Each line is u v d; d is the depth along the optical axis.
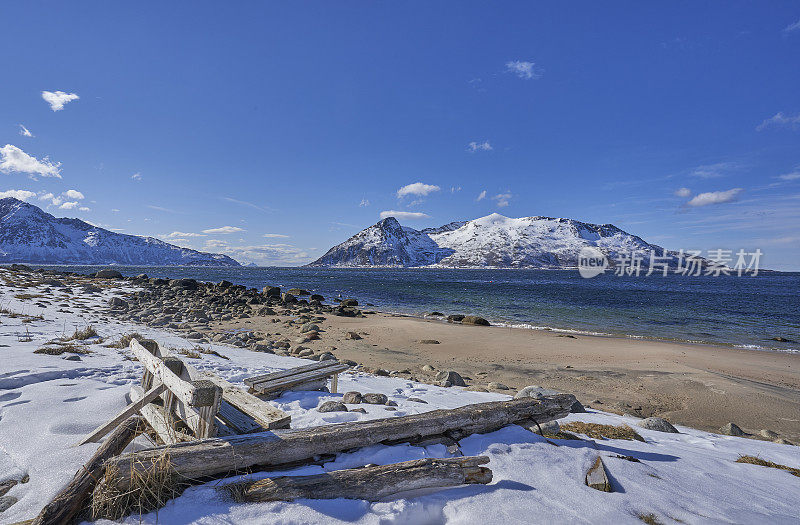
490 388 10.77
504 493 3.27
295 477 2.96
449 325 24.12
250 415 4.15
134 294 30.02
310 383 6.79
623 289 64.75
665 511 3.27
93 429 4.04
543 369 13.97
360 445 3.68
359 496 2.97
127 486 2.66
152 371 4.54
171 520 2.55
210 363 8.70
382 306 37.88
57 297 22.27
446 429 4.20
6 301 17.33
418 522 2.89
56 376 6.07
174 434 3.62
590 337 21.09
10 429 3.92
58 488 2.84
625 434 5.93
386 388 8.22
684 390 11.53
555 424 5.30
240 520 2.58
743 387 11.75
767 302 43.31
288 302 34.25
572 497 3.33
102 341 9.84
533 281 98.94
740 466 4.93
